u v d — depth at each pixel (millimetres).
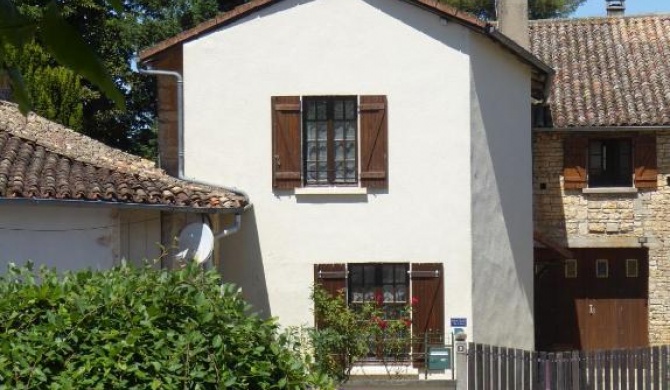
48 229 14180
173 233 14977
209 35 17375
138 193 14305
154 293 7270
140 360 7000
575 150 22281
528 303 19406
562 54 24203
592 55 24078
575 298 22922
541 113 21922
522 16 23953
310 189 17344
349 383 16422
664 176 22078
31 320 7047
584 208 22281
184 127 17344
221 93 17344
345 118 17562
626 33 24859
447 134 17328
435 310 17328
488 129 17922
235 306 7594
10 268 7820
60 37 2633
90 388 6816
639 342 22703
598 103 22203
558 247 21328
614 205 22234
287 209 17375
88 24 26594
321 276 17312
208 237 14516
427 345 17016
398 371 16891
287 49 17328
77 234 14258
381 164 17328
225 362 7145
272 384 7406
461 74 17281
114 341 6969
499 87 18328
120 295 7180
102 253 14312
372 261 17375
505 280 18500
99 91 2896
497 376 15508
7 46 2615
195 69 17328
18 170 14023
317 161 17578
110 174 14836
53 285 7293
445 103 17312
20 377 6734
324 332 15312
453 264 17344
